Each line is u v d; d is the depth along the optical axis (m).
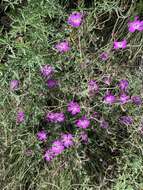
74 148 0.40
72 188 0.40
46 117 0.40
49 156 0.39
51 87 0.40
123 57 0.46
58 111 0.41
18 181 0.39
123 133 0.42
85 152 0.41
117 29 0.47
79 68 0.41
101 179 0.40
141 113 0.42
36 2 0.40
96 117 0.41
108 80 0.41
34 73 0.40
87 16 0.44
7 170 0.40
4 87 0.39
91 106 0.41
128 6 0.47
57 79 0.41
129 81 0.43
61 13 0.42
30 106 0.41
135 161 0.40
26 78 0.40
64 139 0.39
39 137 0.40
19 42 0.40
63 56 0.42
